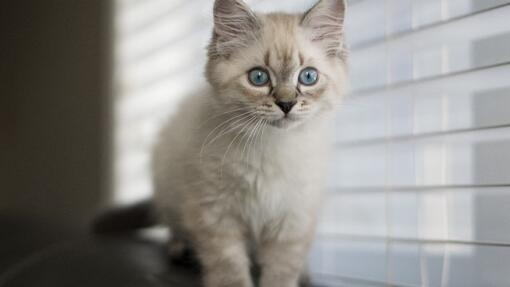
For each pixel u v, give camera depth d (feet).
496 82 1.34
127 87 2.41
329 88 1.37
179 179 1.44
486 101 1.37
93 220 1.98
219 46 1.40
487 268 1.36
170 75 2.17
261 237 1.43
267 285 1.42
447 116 1.45
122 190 2.43
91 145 2.60
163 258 1.56
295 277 1.43
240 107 1.35
